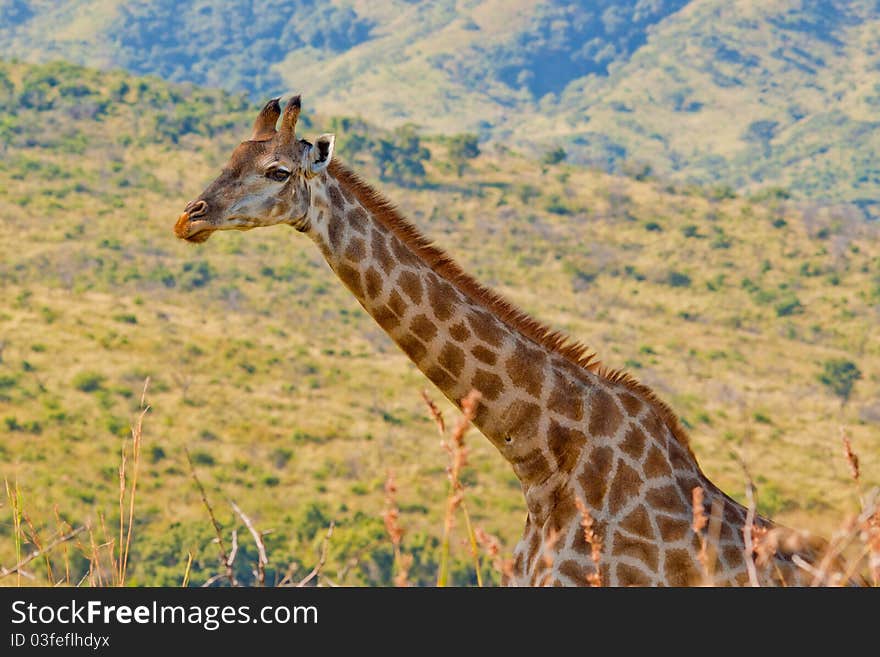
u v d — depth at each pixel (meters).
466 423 6.34
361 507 90.00
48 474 86.06
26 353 121.50
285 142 8.47
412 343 8.66
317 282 177.38
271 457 100.62
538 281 195.50
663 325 176.50
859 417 131.12
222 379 123.88
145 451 94.12
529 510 8.62
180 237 8.29
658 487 8.21
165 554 61.31
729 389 137.00
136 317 141.50
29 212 194.38
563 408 8.48
